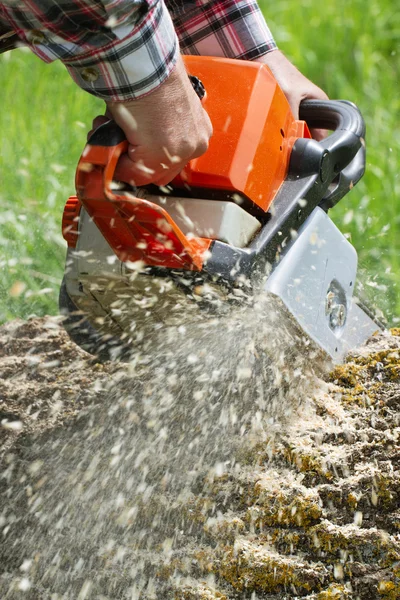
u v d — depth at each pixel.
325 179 2.68
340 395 2.71
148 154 2.25
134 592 2.30
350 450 2.47
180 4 2.99
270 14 7.54
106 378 3.13
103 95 2.18
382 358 2.81
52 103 5.97
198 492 2.51
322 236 2.67
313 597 2.14
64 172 5.10
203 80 2.58
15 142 5.42
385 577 2.13
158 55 2.11
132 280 2.45
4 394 3.10
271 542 2.30
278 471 2.49
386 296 3.94
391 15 7.40
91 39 2.06
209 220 2.40
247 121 2.47
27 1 2.01
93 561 2.42
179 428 2.74
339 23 7.27
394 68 6.76
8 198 4.90
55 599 2.35
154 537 2.44
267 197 2.52
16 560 2.51
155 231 2.27
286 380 2.70
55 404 3.02
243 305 2.43
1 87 6.23
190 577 2.29
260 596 2.21
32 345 3.51
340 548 2.22
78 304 2.63
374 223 4.54
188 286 2.39
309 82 3.07
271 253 2.46
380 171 4.97
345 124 2.81
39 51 2.14
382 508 2.30
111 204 2.23
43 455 2.82
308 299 2.58
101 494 2.61
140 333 2.71
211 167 2.41
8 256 4.32
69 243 2.59
